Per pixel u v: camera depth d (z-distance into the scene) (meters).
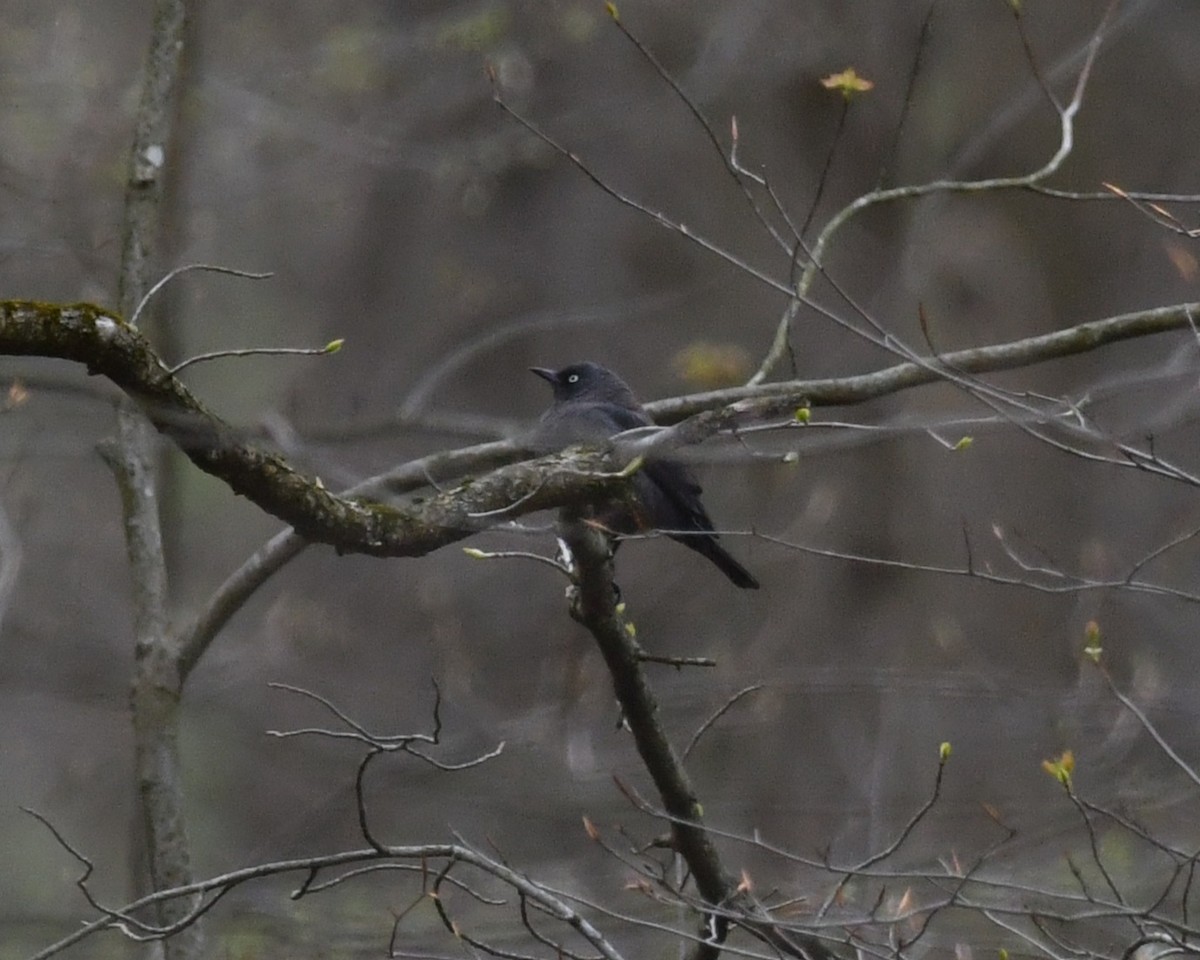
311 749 14.03
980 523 15.27
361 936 9.25
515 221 16.73
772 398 7.04
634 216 16.30
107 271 12.20
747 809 11.45
